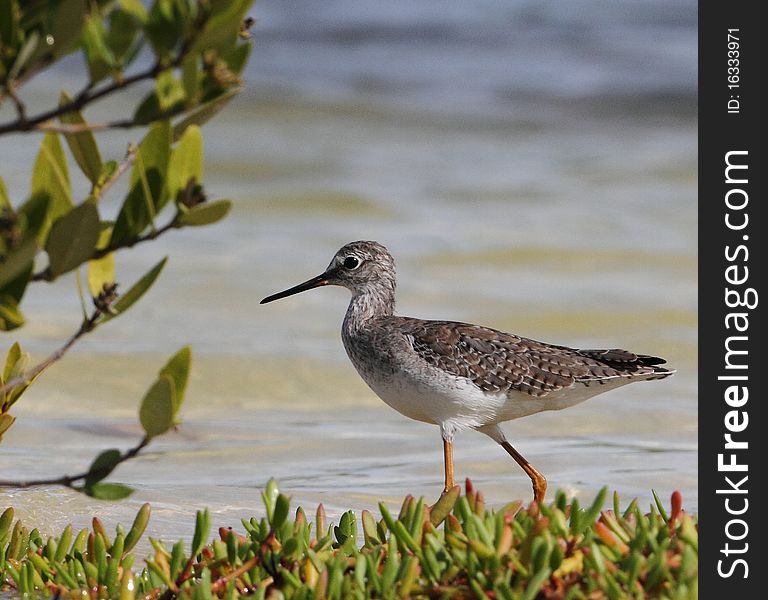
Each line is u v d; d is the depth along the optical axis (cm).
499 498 1124
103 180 629
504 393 1052
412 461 1252
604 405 1487
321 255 2227
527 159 3156
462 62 4300
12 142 2994
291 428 1383
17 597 765
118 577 764
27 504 1012
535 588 645
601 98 3869
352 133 3412
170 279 2048
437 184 2839
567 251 2291
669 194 2794
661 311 1923
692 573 675
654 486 1161
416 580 716
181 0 546
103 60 562
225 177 2828
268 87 3925
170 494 1091
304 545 753
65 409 1427
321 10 4938
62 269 580
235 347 1708
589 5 4981
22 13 556
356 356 1106
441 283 2061
